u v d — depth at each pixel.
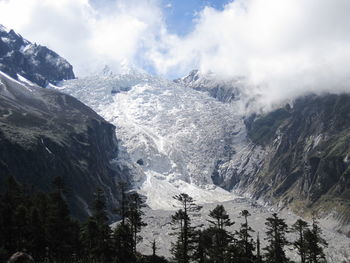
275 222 114.19
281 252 112.81
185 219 101.12
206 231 112.06
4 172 192.00
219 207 108.62
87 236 105.62
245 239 114.19
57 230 105.75
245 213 116.69
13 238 102.88
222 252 106.81
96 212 112.44
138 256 112.94
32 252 101.50
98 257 101.19
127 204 105.81
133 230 107.56
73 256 109.50
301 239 113.00
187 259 100.50
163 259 120.69
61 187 116.56
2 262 87.50
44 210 110.50
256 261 111.56
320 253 112.94
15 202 112.25
